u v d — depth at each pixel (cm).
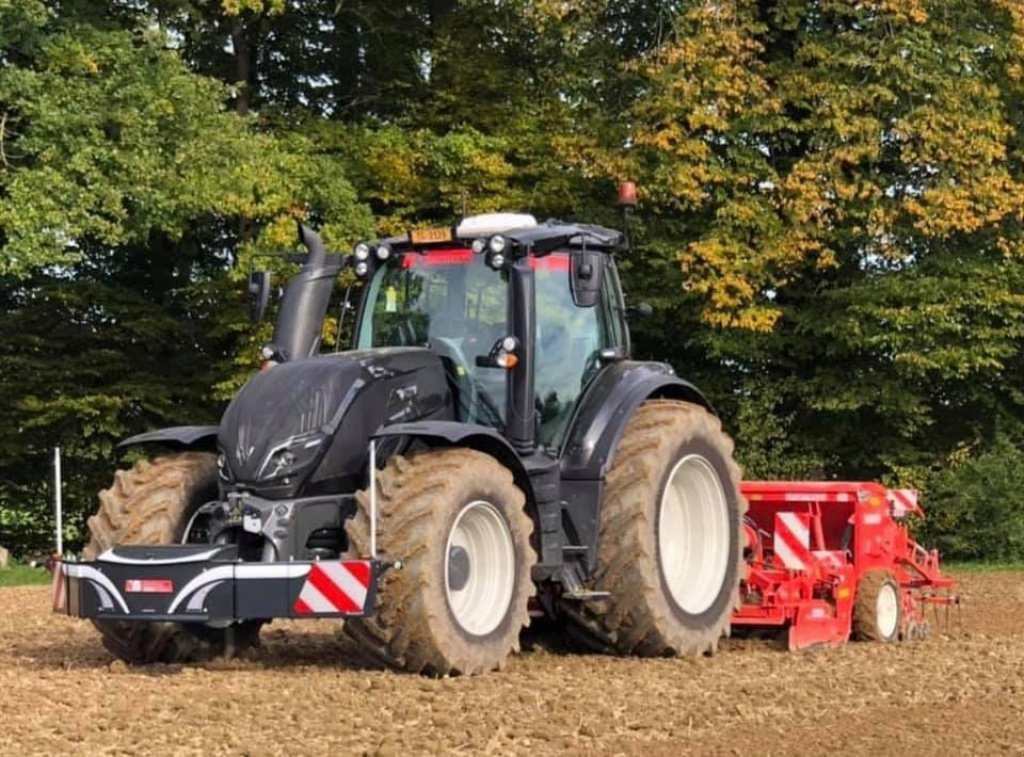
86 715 800
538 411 1043
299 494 955
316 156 2386
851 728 791
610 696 873
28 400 2412
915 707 856
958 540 2378
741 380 2550
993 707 859
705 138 2341
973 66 2358
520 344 1019
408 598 900
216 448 1060
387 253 1088
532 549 973
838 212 2289
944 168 2294
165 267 2656
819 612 1132
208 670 977
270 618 917
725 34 2264
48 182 1984
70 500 2567
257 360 2362
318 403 970
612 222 2420
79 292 2488
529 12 2427
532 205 2494
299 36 2752
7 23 2056
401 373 1009
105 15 2328
